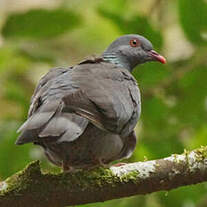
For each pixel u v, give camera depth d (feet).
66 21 44.91
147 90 43.06
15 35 45.11
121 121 29.96
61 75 31.09
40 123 26.58
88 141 30.66
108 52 39.73
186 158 29.27
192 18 42.55
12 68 48.83
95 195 28.60
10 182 27.58
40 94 29.86
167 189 29.40
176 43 53.67
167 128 42.80
